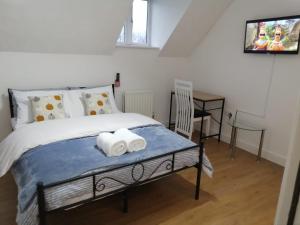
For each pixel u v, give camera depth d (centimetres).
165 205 232
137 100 401
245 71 359
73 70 346
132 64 394
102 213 217
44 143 221
